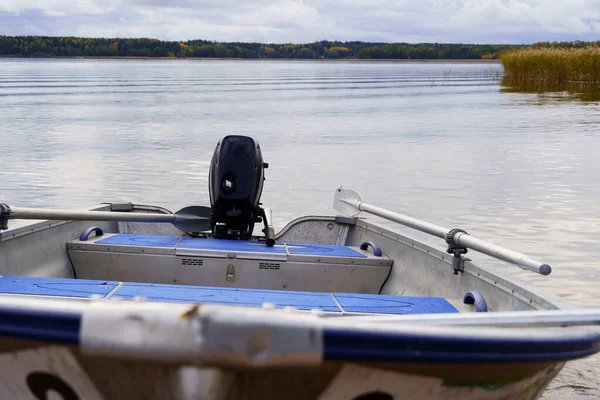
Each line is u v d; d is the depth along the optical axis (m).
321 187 14.05
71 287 4.14
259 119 30.66
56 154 18.86
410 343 2.66
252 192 6.12
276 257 5.39
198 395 2.59
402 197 13.05
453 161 17.94
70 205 12.21
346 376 2.83
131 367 2.67
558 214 11.47
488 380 3.06
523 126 27.58
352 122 29.55
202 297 4.00
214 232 6.27
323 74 115.69
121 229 7.19
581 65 57.94
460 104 40.69
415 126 27.84
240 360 2.45
